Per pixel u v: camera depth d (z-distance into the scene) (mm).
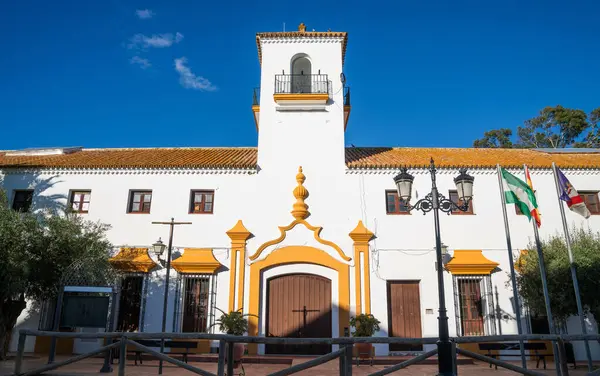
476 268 16562
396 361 15000
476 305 16719
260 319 16531
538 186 17938
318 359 7715
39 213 17484
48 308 16703
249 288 16750
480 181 17875
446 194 17734
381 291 16688
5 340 14281
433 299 16672
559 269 14750
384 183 17875
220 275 16906
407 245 17141
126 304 16797
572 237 16203
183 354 14453
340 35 20078
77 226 16453
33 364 13320
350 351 7812
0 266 13445
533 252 15914
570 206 13977
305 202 17688
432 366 14281
